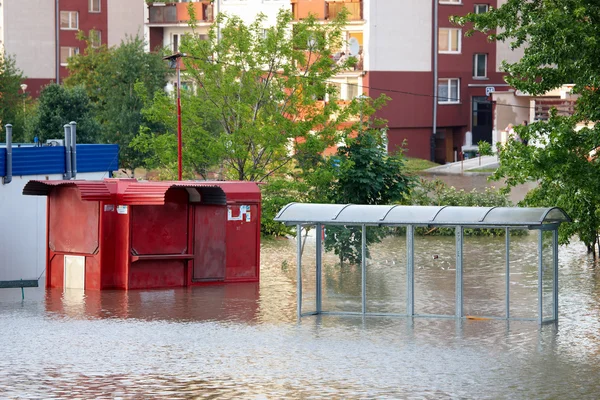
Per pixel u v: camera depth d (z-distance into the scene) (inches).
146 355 969.5
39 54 4692.4
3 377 872.3
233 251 1562.5
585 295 1385.3
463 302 1290.6
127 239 1497.3
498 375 873.5
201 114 2021.4
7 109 3503.9
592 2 1118.4
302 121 1941.4
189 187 1521.9
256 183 1587.1
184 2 4394.7
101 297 1408.7
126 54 3319.4
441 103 3897.6
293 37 2018.9
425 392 810.2
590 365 917.2
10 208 1587.1
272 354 973.2
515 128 1186.6
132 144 1995.6
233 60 2018.9
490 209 1192.8
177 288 1510.8
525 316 1209.4
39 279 1628.9
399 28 3784.5
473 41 3951.8
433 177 3221.0
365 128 1973.4
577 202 1230.9
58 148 1656.0
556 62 1128.2
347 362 931.3
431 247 1977.1
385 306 1296.8
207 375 877.2
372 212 1242.0
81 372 891.4
